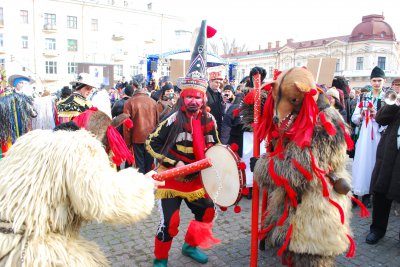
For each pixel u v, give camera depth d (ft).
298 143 7.56
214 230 13.67
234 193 8.96
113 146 7.58
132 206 5.33
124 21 146.72
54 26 133.08
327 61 12.38
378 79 16.06
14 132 17.35
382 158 12.15
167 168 10.11
